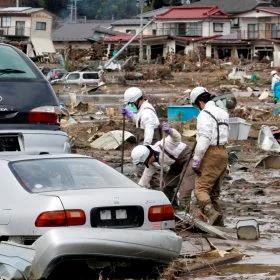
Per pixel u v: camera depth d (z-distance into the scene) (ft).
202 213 71.51
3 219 51.31
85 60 617.62
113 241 49.39
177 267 53.36
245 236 66.69
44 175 53.16
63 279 50.67
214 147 71.56
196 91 72.79
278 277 51.93
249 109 213.25
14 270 48.26
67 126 170.91
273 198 93.20
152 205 52.11
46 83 72.90
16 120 71.05
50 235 48.19
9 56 72.90
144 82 434.71
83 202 49.96
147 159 75.10
